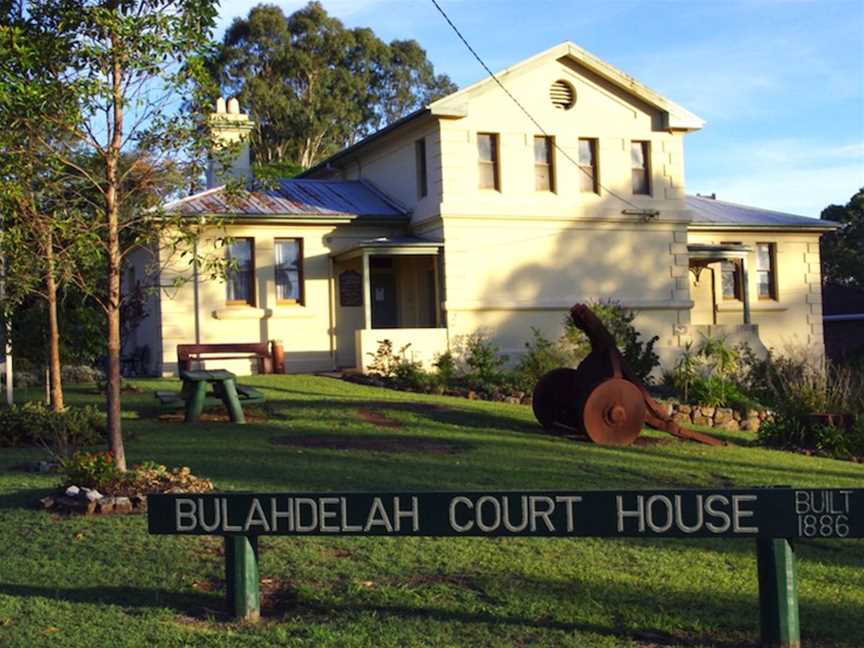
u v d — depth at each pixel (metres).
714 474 14.45
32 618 7.34
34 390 22.45
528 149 26.89
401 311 28.41
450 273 25.95
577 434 17.98
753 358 26.39
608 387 17.20
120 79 11.16
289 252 26.92
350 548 9.31
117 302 11.40
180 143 11.59
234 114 27.05
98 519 10.03
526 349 26.53
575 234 27.38
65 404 19.34
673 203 28.44
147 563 8.73
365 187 29.84
